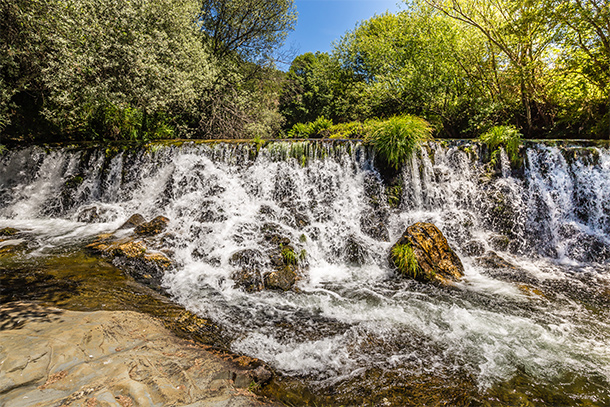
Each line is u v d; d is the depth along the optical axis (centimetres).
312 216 730
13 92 834
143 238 605
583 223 714
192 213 721
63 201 831
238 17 1678
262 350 327
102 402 196
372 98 1503
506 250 670
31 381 211
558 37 912
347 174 809
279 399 252
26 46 796
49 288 407
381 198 766
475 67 1168
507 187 742
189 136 1469
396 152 755
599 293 493
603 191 705
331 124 1278
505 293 489
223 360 274
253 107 1677
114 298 396
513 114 1133
